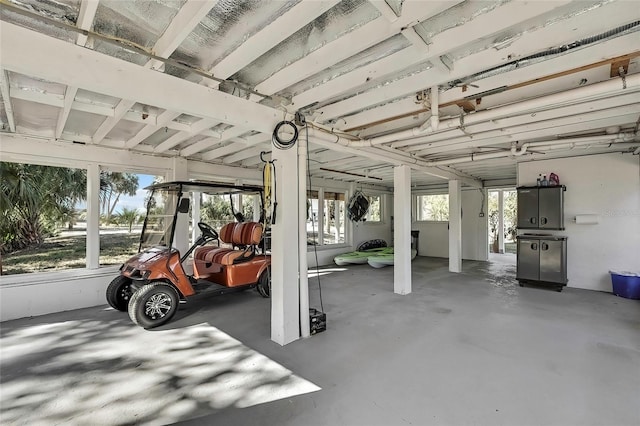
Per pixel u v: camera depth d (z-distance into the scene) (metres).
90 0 1.52
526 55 1.99
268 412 2.01
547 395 2.16
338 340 3.15
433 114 2.80
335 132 3.73
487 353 2.81
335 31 1.99
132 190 5.41
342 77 2.55
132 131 4.25
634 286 4.57
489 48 2.11
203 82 2.48
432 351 2.87
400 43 2.08
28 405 2.10
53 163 4.25
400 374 2.47
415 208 10.45
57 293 4.19
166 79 2.28
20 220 4.58
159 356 2.81
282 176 3.07
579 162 5.32
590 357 2.71
